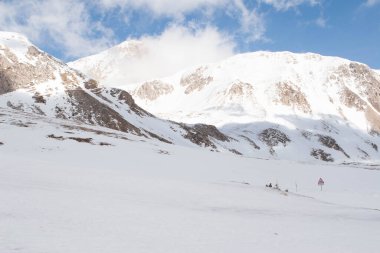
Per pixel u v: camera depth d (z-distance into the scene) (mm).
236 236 16047
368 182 68062
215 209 23812
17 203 16734
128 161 53812
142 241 13500
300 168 77375
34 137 59906
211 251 13148
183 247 13297
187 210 21672
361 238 18078
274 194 34531
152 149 68375
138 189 27391
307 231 18891
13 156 36062
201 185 32969
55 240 12227
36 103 111938
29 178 25578
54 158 48875
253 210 25172
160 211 19875
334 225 21750
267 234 17141
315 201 34500
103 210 18000
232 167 64875
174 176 45719
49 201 18156
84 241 12547
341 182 65188
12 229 12844
